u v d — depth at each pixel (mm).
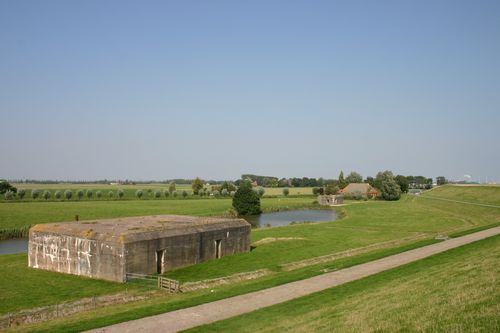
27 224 81062
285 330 21859
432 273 30922
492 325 17797
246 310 26719
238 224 54000
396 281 30391
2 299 33125
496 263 29391
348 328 20578
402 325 19859
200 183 196875
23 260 49031
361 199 178625
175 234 44281
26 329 25359
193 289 35344
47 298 33375
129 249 39094
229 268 44250
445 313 20406
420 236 65062
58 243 43250
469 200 126000
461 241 50344
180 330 23156
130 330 23344
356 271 37156
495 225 65562
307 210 135500
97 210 105312
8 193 132250
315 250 54625
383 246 56719
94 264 40344
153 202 137875
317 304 26641
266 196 182750
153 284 37562
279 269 42938
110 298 32062
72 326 24516
